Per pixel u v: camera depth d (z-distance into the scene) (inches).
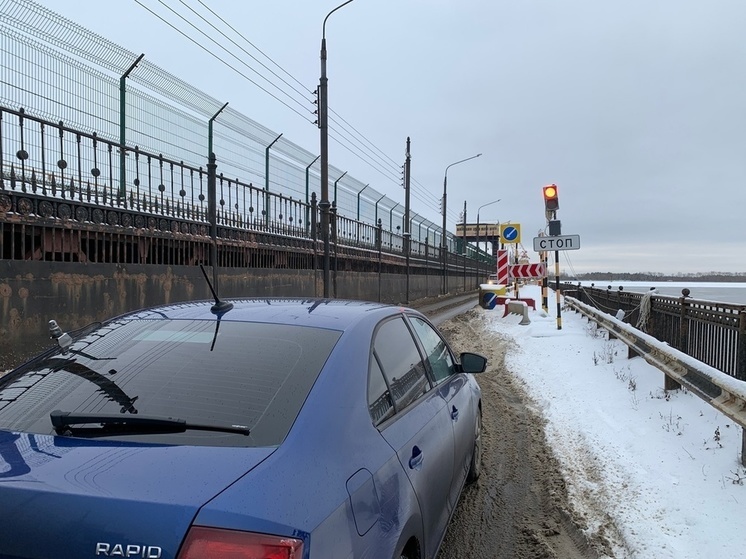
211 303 128.6
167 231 419.5
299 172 818.8
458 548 155.0
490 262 3358.8
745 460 183.6
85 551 63.8
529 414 297.3
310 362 98.5
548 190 594.9
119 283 367.2
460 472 159.2
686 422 234.4
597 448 225.9
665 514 164.4
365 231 1015.0
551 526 165.9
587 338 524.1
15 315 296.2
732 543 144.6
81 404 90.9
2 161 298.8
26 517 66.3
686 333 339.3
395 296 1192.2
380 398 108.7
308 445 82.4
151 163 446.9
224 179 511.8
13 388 99.7
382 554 85.4
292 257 666.8
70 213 335.0
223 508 66.0
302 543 67.6
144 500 66.1
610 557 147.4
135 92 463.5
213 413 86.7
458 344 568.1
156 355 102.3
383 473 93.5
